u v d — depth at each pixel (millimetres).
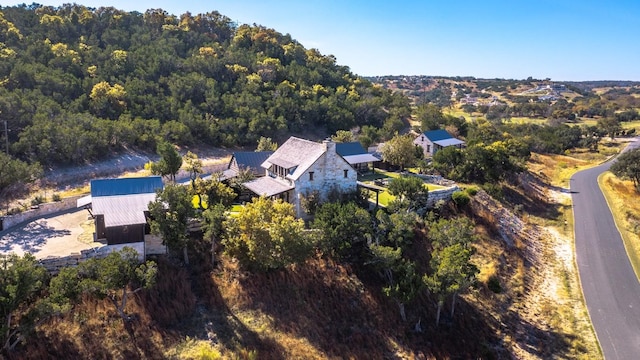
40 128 66125
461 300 42406
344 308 38406
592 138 143375
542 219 68750
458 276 36531
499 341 39250
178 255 38375
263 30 160125
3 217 42844
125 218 36750
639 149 91188
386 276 42031
